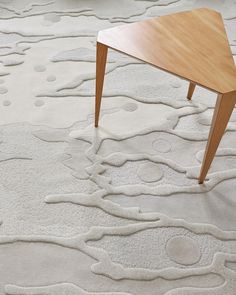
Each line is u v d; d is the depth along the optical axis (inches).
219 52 56.6
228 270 51.9
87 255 52.4
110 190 59.1
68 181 60.0
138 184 60.1
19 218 55.6
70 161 62.4
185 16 62.6
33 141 64.8
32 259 51.8
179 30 59.9
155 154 64.0
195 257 52.9
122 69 77.7
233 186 60.7
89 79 75.5
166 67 53.9
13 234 53.9
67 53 80.4
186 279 51.0
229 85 51.6
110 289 49.8
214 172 62.2
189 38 58.6
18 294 48.8
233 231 55.6
